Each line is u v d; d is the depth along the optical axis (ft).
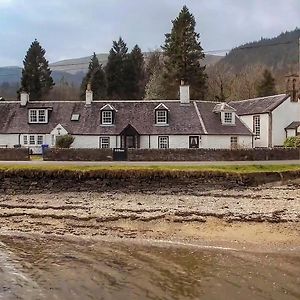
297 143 167.12
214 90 315.78
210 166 117.29
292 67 376.07
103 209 86.58
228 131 177.58
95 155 141.18
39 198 99.71
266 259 56.85
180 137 174.29
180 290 44.78
